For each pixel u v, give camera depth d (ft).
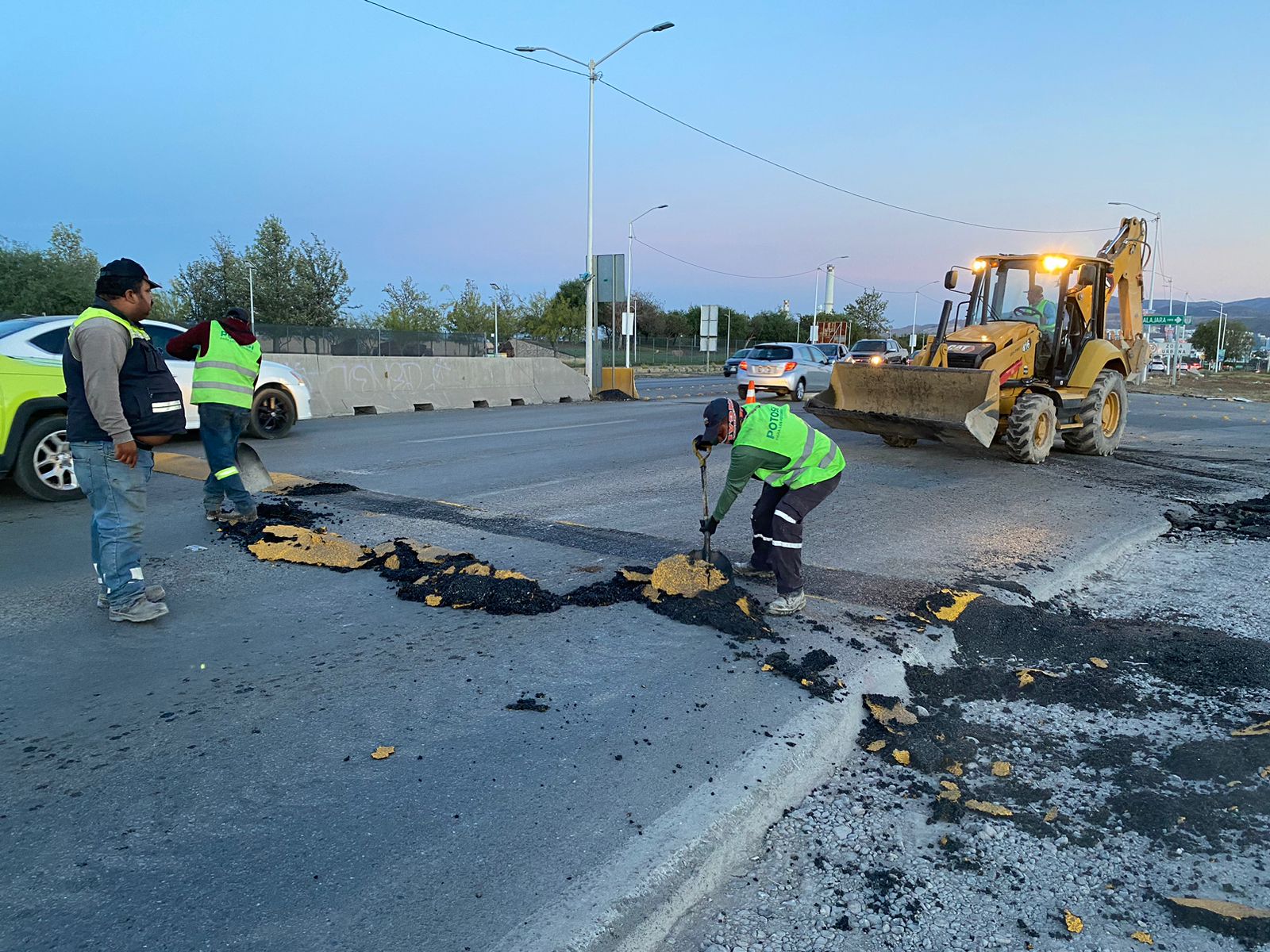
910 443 36.55
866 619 14.64
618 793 9.11
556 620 14.17
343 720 10.62
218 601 14.89
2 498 23.29
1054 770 10.74
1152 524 23.27
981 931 7.80
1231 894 8.41
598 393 72.18
